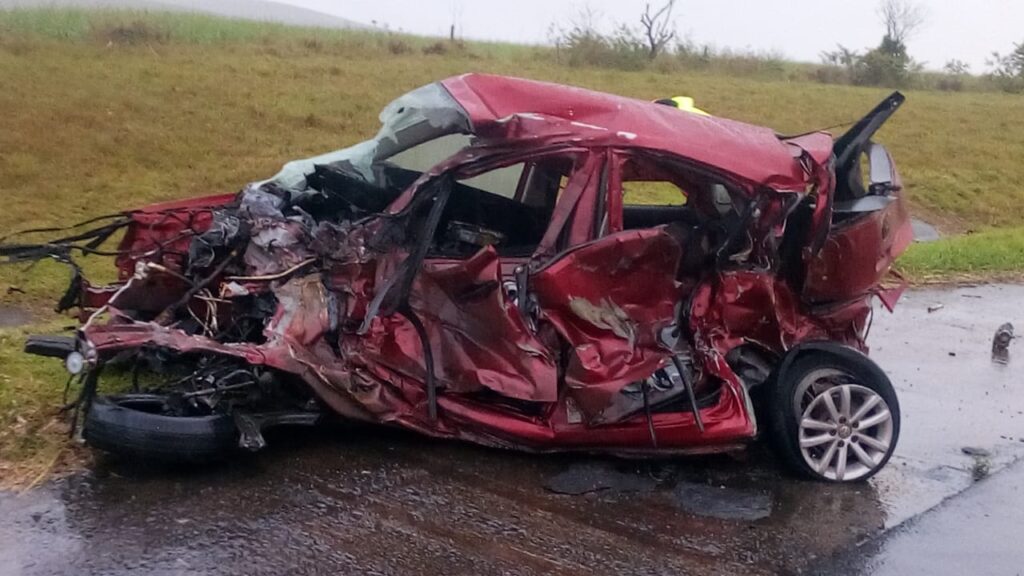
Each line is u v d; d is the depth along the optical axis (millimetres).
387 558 4266
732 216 5414
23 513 4418
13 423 5164
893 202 5801
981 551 4848
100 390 5578
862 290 5773
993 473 5961
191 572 4012
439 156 6109
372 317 4930
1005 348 8914
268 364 4797
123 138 15156
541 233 5949
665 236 5199
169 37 23812
